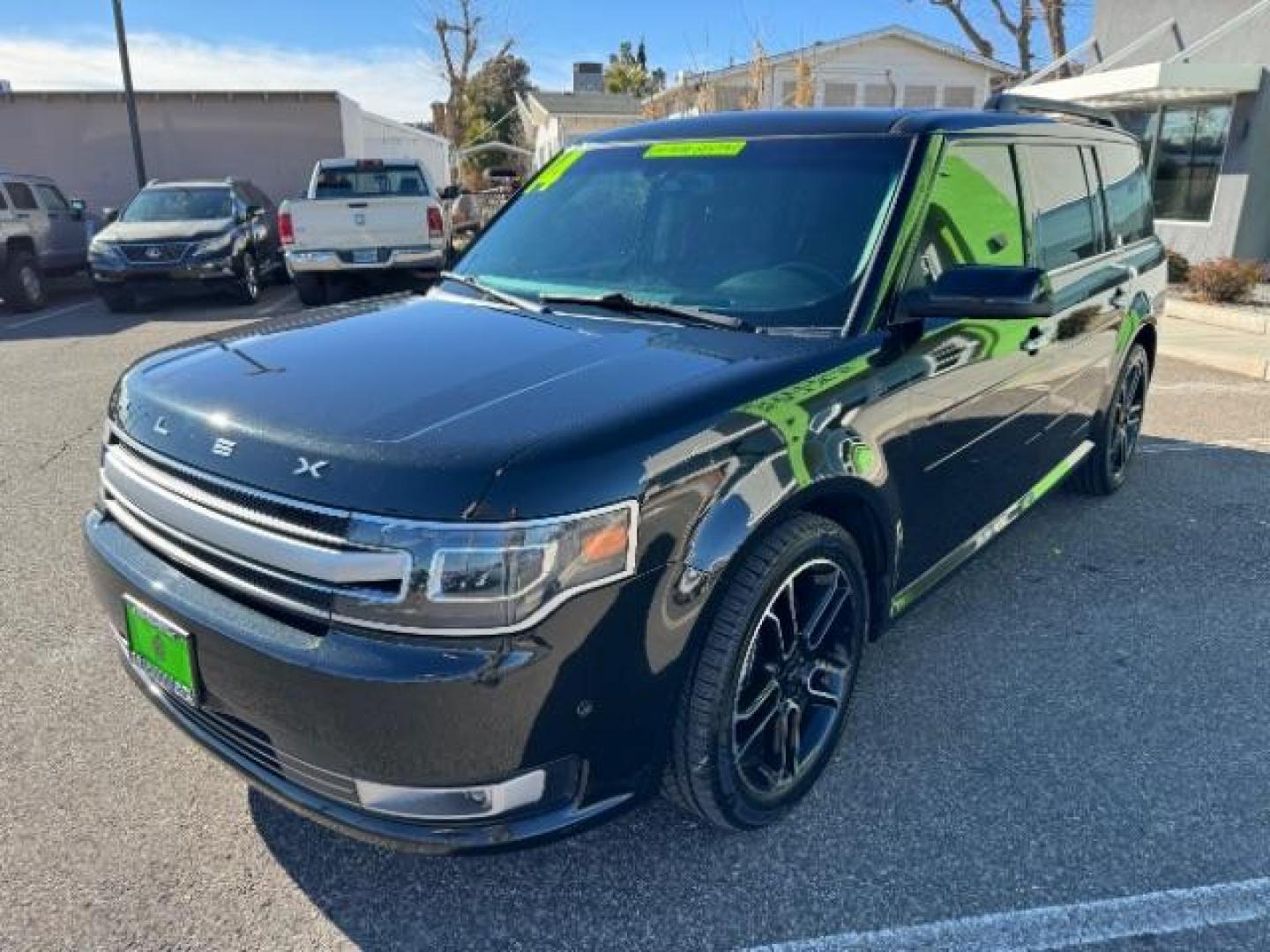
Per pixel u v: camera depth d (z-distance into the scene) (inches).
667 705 87.2
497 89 1985.7
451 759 77.9
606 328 111.0
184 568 89.7
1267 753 117.3
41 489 211.2
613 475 79.5
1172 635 146.9
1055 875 97.1
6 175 515.5
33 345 400.2
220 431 87.6
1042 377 150.6
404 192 529.3
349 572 76.7
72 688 130.6
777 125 135.6
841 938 89.7
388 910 93.1
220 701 86.8
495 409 85.5
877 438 105.9
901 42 1090.1
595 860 99.4
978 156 132.2
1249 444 246.1
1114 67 666.2
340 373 96.5
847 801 108.3
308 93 708.0
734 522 87.8
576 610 78.1
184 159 722.8
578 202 143.1
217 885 95.7
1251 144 522.3
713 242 124.6
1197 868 98.0
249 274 529.0
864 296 110.8
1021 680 134.1
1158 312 208.1
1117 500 205.2
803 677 105.2
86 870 97.3
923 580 127.7
